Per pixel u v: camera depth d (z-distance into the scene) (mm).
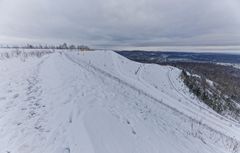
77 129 9195
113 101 13820
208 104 40375
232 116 41500
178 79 46906
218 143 14828
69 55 36969
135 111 13758
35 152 7582
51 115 10273
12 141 8117
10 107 10828
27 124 9352
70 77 17219
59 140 8383
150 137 10773
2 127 9000
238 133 23938
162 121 14281
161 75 45719
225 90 71375
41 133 8758
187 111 25766
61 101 11852
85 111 10859
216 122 25891
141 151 9219
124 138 9680
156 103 20094
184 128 15016
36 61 24031
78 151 7852
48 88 13859
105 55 45219
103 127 9852
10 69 18875
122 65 42188
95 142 8578
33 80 15516
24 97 12172
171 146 10766
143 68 46875
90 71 23188
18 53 33062
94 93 14172
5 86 13781
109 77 24188
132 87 24000
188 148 11406
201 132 15766
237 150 14766
